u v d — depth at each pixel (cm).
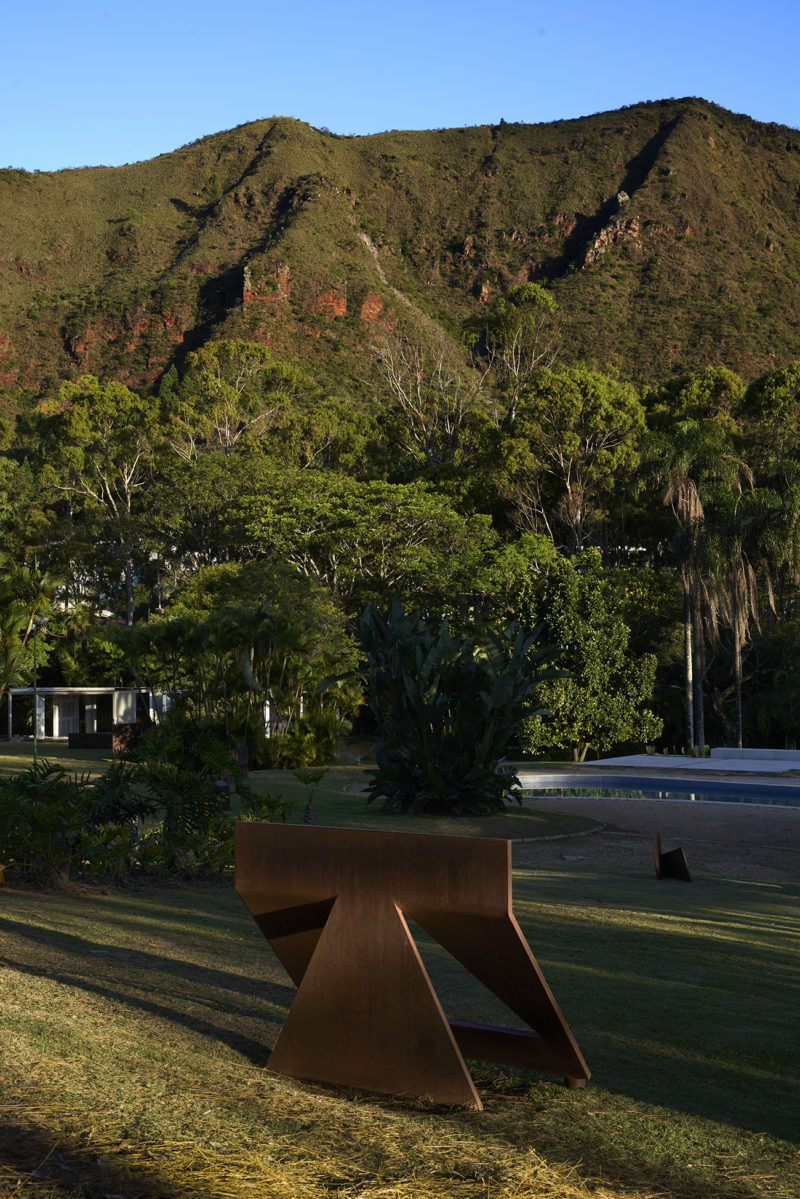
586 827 1914
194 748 1093
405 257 18900
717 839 1820
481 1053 420
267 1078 377
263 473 5372
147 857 1010
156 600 6278
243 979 547
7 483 7419
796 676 4009
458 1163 298
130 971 540
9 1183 242
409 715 1994
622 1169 312
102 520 6359
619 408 5178
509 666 1991
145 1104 315
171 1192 250
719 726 4503
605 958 684
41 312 16225
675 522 4953
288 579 4256
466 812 1994
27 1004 421
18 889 874
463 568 4562
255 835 421
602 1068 425
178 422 6662
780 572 4175
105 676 5659
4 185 19312
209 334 14975
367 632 2025
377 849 392
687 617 3834
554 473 5178
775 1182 312
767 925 920
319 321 14912
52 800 993
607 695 3622
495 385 7644
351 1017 386
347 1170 284
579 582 3656
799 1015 543
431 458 6141
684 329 14375
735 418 5909
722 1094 400
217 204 18662
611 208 18462
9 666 3412
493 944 382
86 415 6781
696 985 610
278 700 3145
